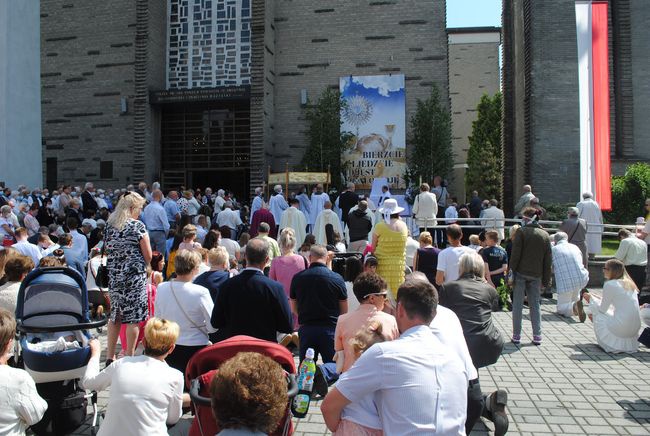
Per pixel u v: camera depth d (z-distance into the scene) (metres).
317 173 21.38
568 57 20.23
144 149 26.23
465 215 16.66
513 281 9.34
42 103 29.08
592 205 15.98
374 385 3.24
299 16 27.34
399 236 9.54
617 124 24.00
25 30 22.02
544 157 20.14
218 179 30.34
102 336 9.94
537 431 5.71
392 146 25.91
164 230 14.02
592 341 9.52
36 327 5.56
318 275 6.57
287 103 27.28
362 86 26.33
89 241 14.40
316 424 5.97
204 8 28.05
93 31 28.62
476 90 46.12
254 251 5.78
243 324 5.62
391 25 26.70
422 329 3.45
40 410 4.05
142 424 4.08
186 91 26.28
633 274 12.48
